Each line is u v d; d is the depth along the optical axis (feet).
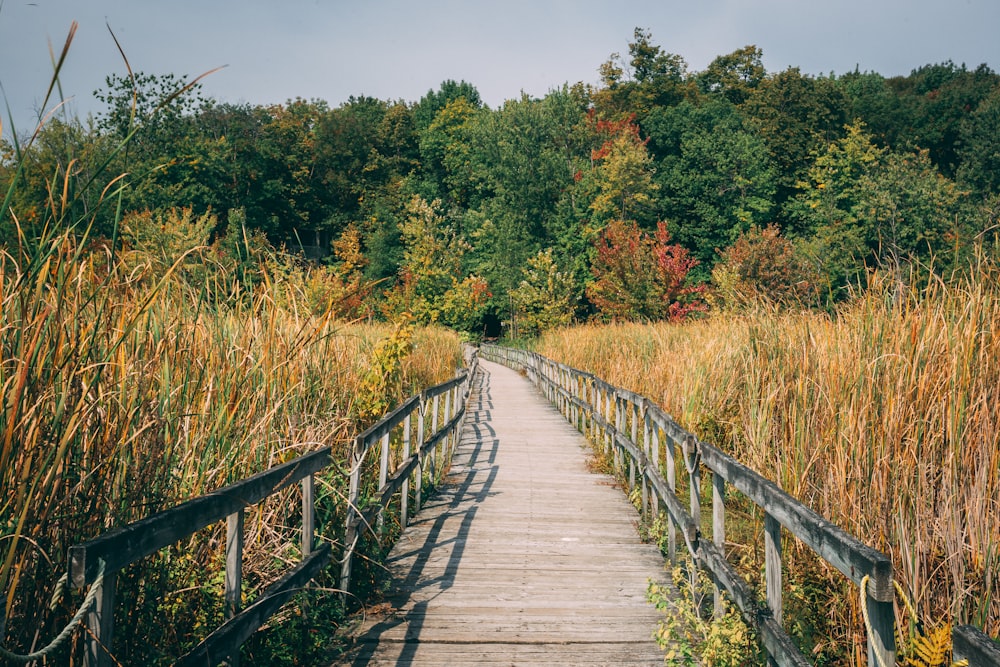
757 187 183.73
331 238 241.35
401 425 28.68
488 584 18.25
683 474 26.63
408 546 21.36
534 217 219.41
